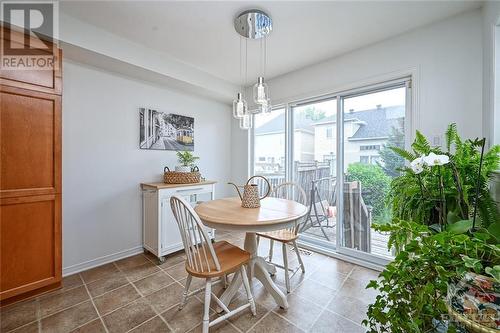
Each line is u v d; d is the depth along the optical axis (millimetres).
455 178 1185
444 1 1668
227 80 3287
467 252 818
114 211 2496
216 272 1393
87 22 1955
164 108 2926
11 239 1649
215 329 1457
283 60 2637
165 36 2174
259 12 1797
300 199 2781
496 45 1521
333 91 2561
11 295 1644
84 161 2285
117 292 1869
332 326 1488
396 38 2121
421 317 855
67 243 2180
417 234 958
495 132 1518
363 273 2193
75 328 1465
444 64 1874
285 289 1903
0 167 1597
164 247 2475
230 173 3828
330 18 1882
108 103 2439
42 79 1763
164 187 2447
